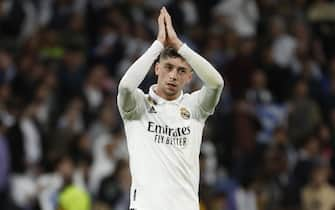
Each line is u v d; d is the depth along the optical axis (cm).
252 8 6388
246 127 5447
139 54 5750
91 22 5981
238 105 5547
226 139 5381
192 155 2697
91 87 5425
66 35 5822
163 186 2656
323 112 5862
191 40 5994
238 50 5956
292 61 6106
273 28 6222
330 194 4988
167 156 2673
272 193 5041
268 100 5725
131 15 6050
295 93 5772
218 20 6234
